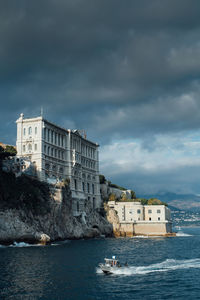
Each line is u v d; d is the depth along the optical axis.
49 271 62.00
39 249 97.00
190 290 50.16
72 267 66.81
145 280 56.50
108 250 98.69
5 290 48.41
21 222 109.69
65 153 161.50
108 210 181.12
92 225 164.88
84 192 172.88
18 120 146.88
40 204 122.12
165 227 177.75
